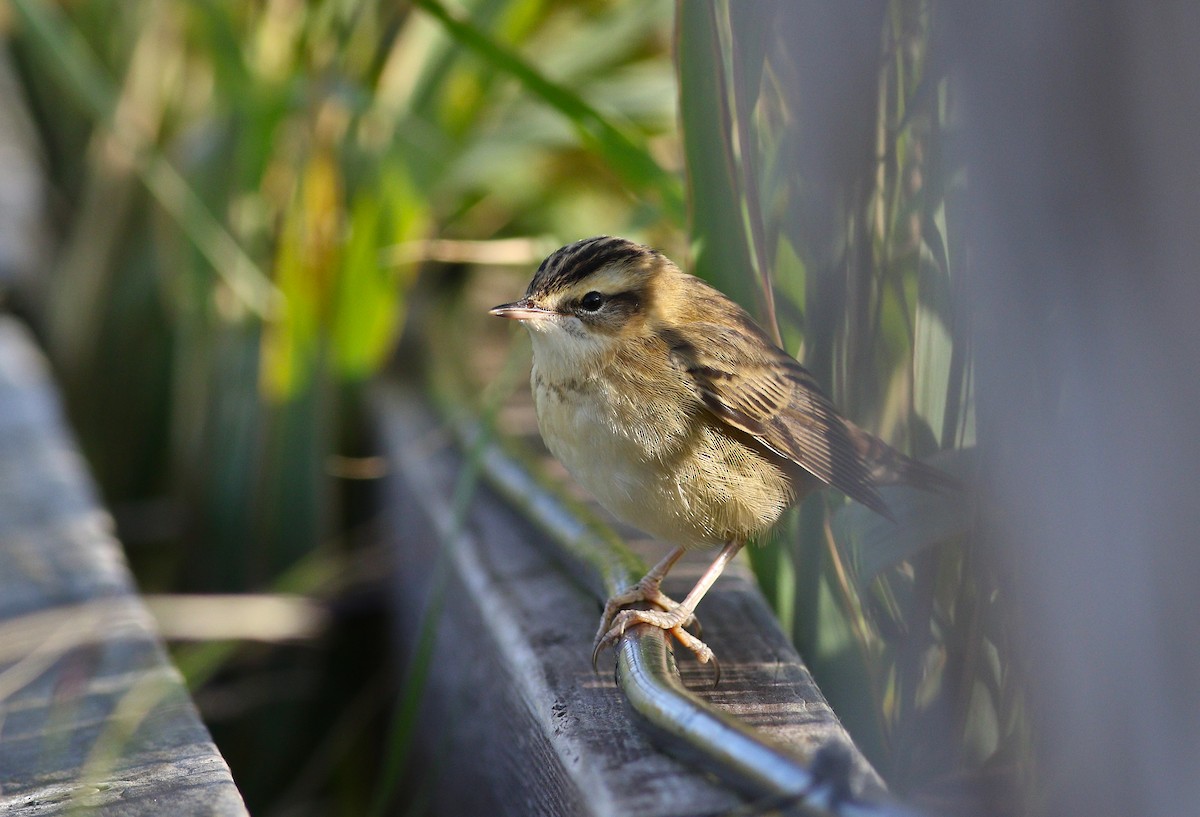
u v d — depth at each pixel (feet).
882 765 17.84
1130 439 11.09
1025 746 14.24
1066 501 11.96
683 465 20.16
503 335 36.11
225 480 32.01
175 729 18.33
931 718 17.33
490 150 31.53
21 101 40.22
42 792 17.01
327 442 31.17
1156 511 11.00
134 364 36.09
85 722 18.63
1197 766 11.09
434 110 31.40
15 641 21.06
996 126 11.72
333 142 30.27
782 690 17.88
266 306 31.12
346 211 30.35
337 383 31.71
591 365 20.62
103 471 36.14
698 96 19.30
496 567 22.94
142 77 35.27
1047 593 12.53
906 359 17.53
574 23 34.42
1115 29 10.65
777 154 18.83
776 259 19.30
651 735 15.66
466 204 33.58
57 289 37.50
